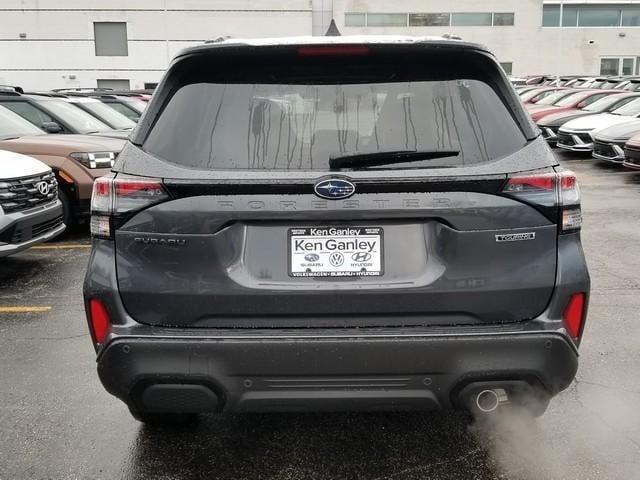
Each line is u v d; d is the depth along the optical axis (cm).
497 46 4388
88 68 4238
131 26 4194
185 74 245
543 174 226
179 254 225
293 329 227
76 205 715
